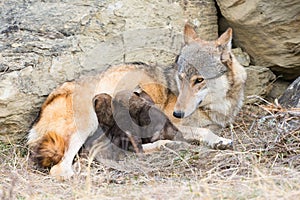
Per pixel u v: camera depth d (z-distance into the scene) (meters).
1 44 11.75
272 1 11.99
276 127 10.24
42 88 11.72
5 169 10.40
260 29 12.52
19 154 11.17
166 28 12.75
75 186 9.02
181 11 12.97
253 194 7.61
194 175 9.31
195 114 11.42
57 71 11.85
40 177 10.12
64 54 11.98
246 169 9.23
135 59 12.46
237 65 11.57
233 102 11.65
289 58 12.84
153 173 9.89
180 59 11.05
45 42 11.99
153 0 12.80
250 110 12.83
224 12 12.82
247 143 10.61
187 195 7.86
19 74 11.54
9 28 11.98
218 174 8.84
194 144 11.30
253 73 13.06
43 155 10.71
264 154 9.83
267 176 8.23
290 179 8.27
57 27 12.21
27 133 11.70
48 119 11.04
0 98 11.30
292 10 12.02
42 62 11.80
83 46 12.17
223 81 11.18
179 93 10.99
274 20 12.20
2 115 11.39
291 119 10.34
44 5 12.40
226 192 7.82
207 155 10.27
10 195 8.00
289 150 9.74
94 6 12.52
